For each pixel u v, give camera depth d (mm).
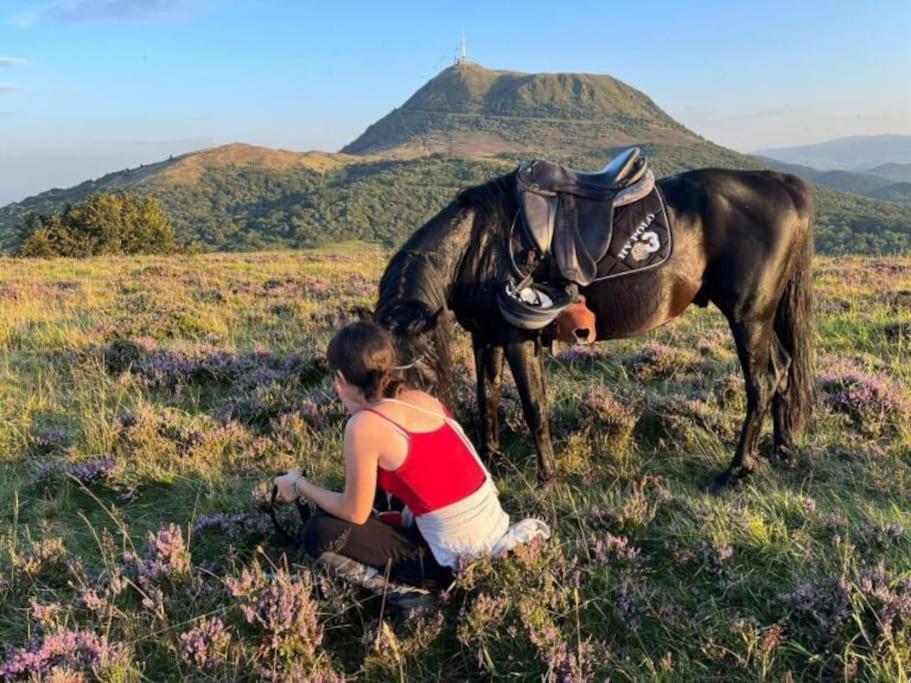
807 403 4262
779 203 3955
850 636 2543
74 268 16672
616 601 2850
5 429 4961
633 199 3766
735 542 3240
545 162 3834
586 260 3650
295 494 3010
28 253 28938
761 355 4023
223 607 2822
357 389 2709
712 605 2826
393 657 2576
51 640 2506
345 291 11312
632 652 2600
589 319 3625
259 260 19828
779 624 2621
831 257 16641
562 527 3496
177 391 5742
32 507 4008
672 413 4777
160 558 3037
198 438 4637
